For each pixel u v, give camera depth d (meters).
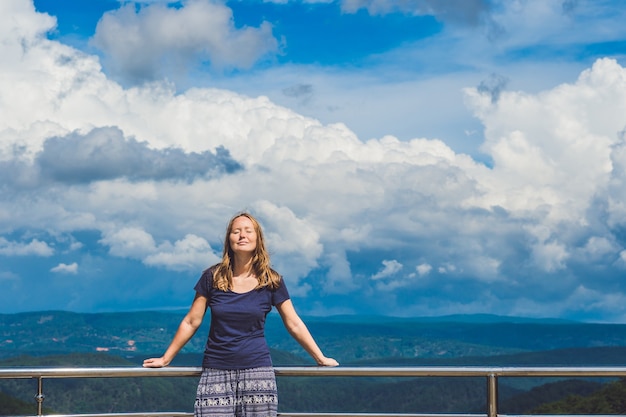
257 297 4.23
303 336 4.33
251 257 4.30
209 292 4.27
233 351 4.17
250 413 4.16
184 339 4.29
